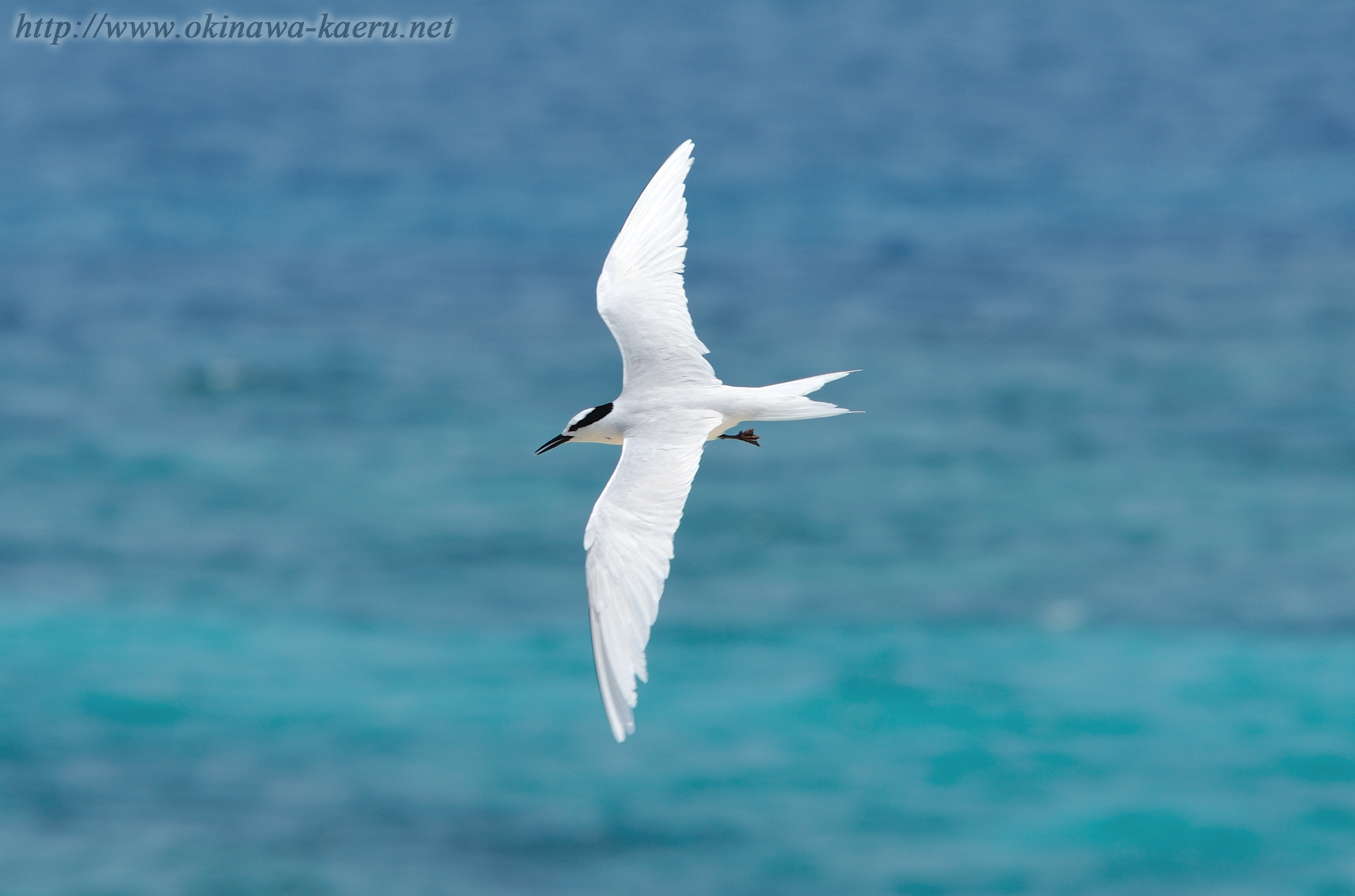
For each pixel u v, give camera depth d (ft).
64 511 115.55
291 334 164.04
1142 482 117.29
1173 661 88.99
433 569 105.19
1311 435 125.80
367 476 122.72
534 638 94.58
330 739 82.12
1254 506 112.06
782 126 320.09
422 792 77.51
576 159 282.15
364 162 283.59
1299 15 532.32
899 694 86.07
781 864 70.49
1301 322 157.79
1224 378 140.77
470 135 318.86
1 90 424.05
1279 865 70.03
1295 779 76.33
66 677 89.35
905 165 264.72
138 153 298.56
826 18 568.82
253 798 76.74
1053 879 69.15
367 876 69.67
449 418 136.67
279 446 129.80
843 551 106.52
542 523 113.39
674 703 86.22
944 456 124.16
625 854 71.82
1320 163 250.37
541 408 139.13
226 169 277.44
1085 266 187.11
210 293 182.39
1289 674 86.94
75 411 138.21
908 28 535.60
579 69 451.53
